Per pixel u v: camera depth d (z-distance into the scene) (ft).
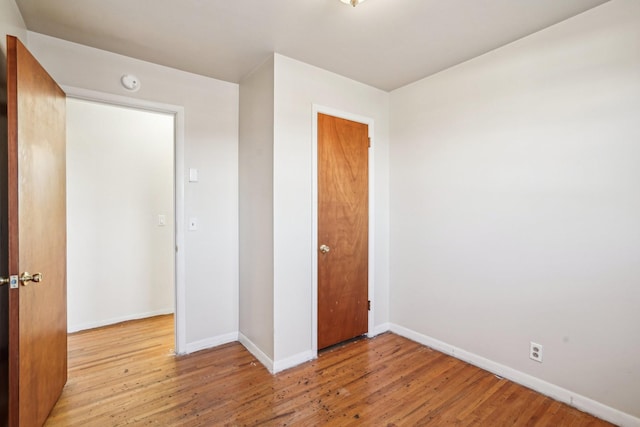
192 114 8.63
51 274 5.93
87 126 10.30
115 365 7.88
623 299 5.72
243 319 9.18
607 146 5.86
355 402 6.42
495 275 7.48
